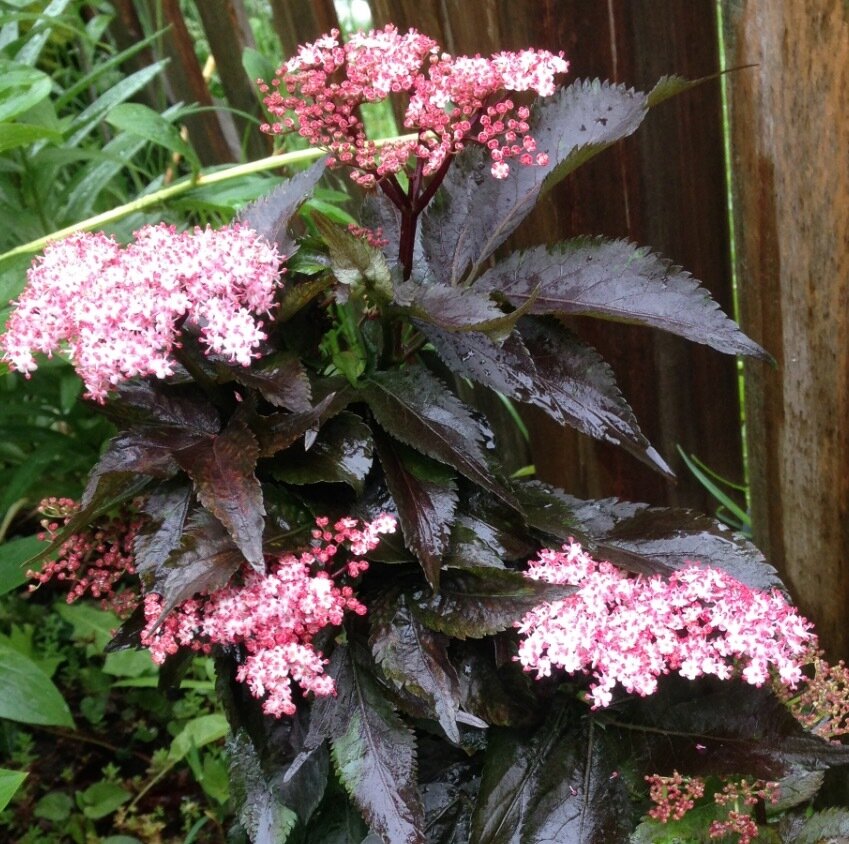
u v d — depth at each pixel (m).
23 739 0.84
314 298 0.56
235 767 0.55
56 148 0.75
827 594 0.66
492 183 0.55
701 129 0.68
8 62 0.64
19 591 0.96
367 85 0.52
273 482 0.52
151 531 0.50
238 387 0.53
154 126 0.70
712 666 0.47
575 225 0.68
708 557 0.54
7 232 0.78
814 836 0.54
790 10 0.53
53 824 0.78
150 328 0.46
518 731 0.53
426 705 0.50
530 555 0.57
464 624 0.49
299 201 0.54
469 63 0.51
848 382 0.58
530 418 0.79
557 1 0.63
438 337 0.54
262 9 1.27
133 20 1.03
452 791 0.57
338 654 0.51
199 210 0.78
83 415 0.83
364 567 0.49
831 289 0.57
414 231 0.55
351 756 0.49
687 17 0.65
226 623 0.47
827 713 0.57
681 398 0.75
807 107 0.54
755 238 0.61
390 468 0.52
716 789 0.54
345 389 0.53
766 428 0.65
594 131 0.53
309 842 0.58
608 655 0.47
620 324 0.70
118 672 0.85
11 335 0.47
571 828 0.50
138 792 0.81
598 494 0.77
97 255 0.48
